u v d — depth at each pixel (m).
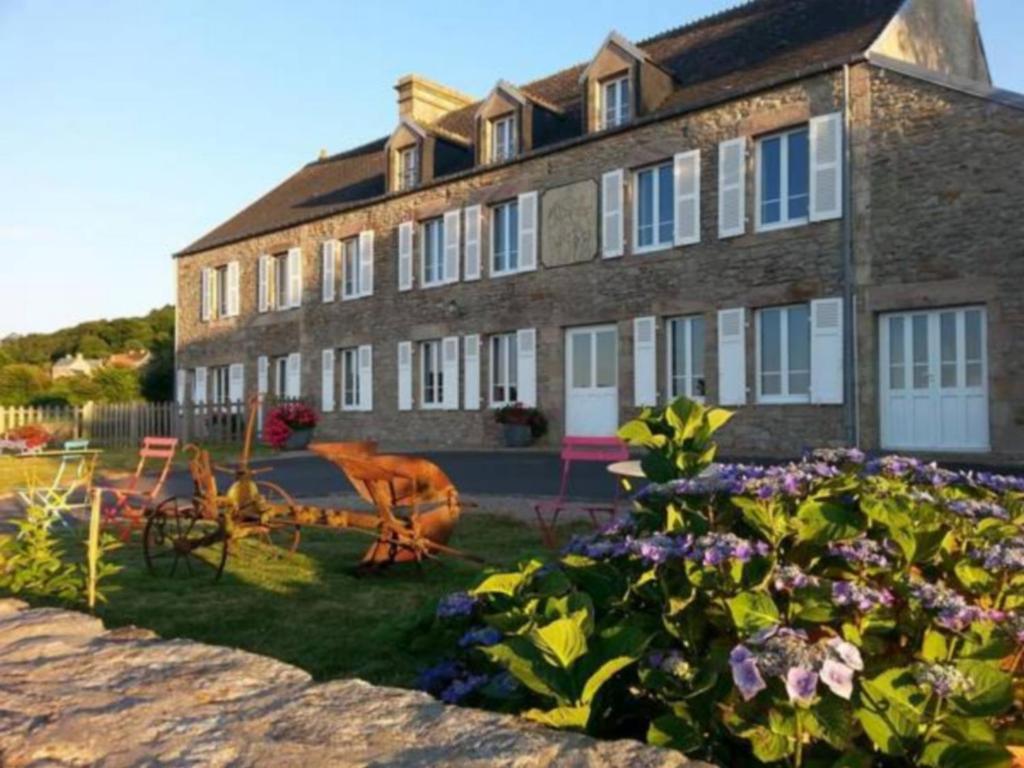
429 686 2.89
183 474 15.03
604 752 2.01
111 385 33.88
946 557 2.52
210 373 27.66
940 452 12.45
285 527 7.65
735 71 15.79
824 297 13.65
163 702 2.47
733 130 14.87
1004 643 2.19
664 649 2.44
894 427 13.13
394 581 5.91
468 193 19.69
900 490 2.70
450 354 20.03
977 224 12.13
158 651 3.00
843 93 13.48
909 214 12.78
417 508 6.20
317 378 23.64
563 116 18.97
